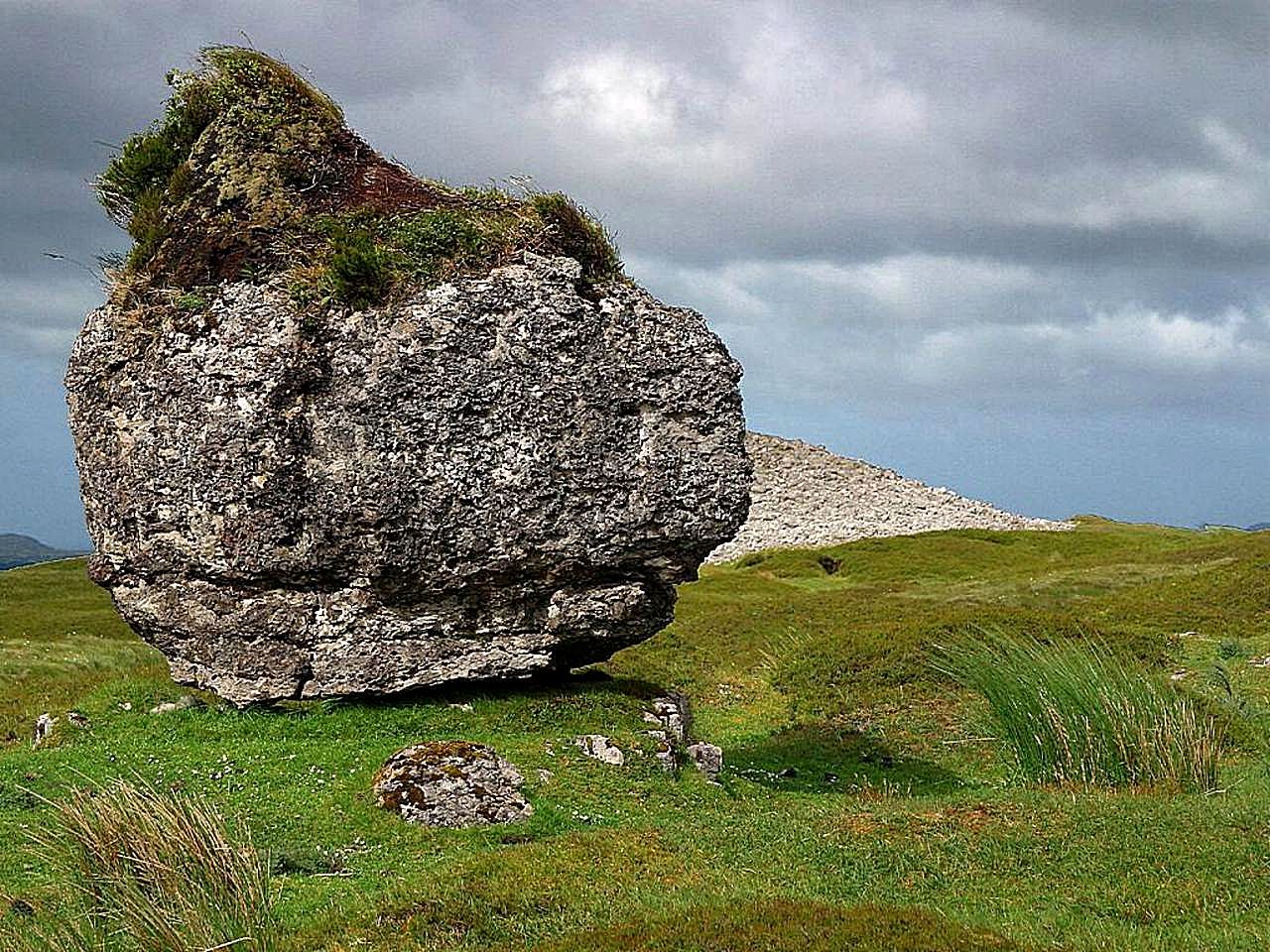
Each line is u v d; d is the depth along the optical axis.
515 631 19.11
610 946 10.09
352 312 18.12
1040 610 34.62
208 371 17.92
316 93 21.31
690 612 40.69
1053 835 13.74
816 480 87.69
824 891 12.03
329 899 11.80
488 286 18.25
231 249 19.16
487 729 18.30
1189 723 17.41
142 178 21.03
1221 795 15.91
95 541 18.97
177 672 19.03
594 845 13.16
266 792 15.40
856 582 55.97
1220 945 10.75
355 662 18.53
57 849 12.11
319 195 19.94
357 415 17.78
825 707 24.55
